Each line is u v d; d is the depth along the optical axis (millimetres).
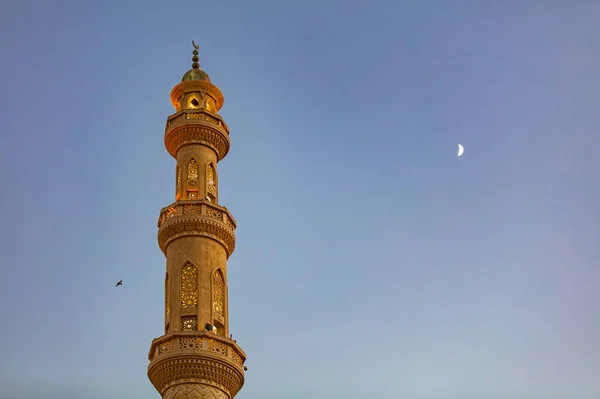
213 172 62750
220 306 57500
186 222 58188
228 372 53969
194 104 65250
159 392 54094
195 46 68375
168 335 53688
